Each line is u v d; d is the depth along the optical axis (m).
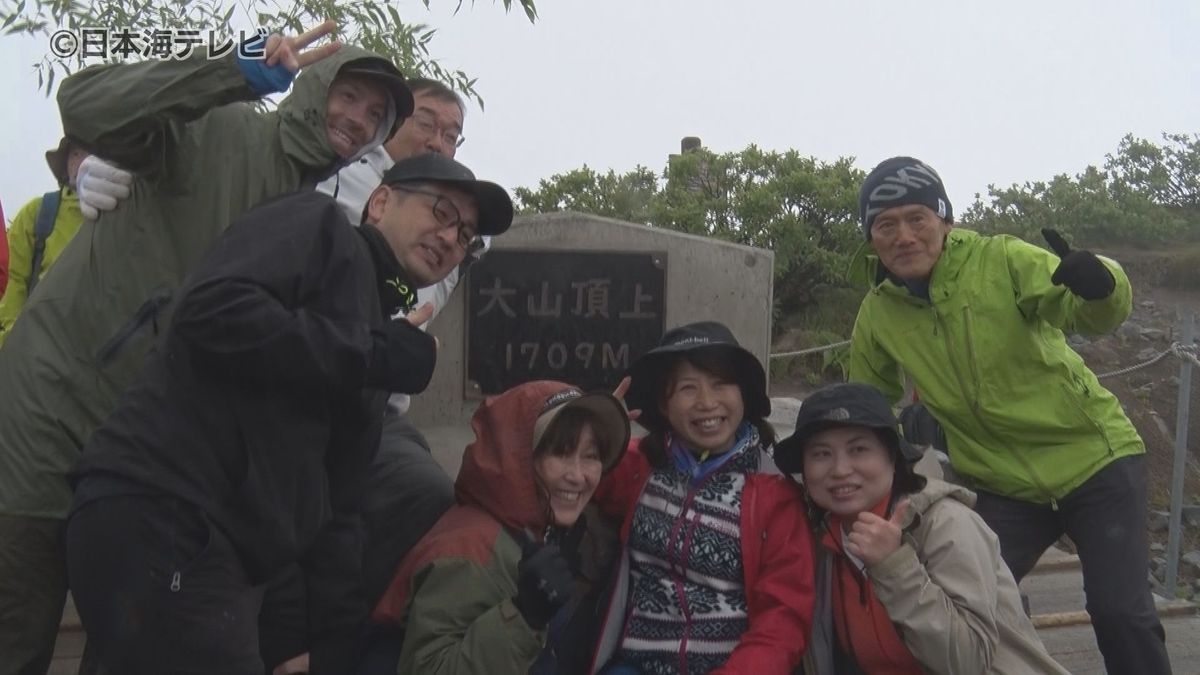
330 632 2.68
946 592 2.65
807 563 2.77
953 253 3.51
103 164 2.70
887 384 3.87
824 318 9.41
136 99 2.42
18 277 4.35
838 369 9.05
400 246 2.50
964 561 2.67
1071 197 12.07
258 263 2.13
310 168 2.79
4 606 2.59
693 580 2.81
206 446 2.15
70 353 2.63
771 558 2.78
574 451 2.71
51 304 2.66
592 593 2.95
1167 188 13.30
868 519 2.63
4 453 2.60
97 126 2.45
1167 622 5.09
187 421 2.15
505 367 4.64
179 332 2.11
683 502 2.87
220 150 2.70
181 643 2.12
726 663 2.68
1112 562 3.36
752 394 2.99
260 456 2.16
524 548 2.52
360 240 2.36
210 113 2.71
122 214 2.68
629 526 2.91
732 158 9.88
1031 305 3.40
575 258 4.66
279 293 2.14
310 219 2.25
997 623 2.71
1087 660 4.50
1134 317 10.18
